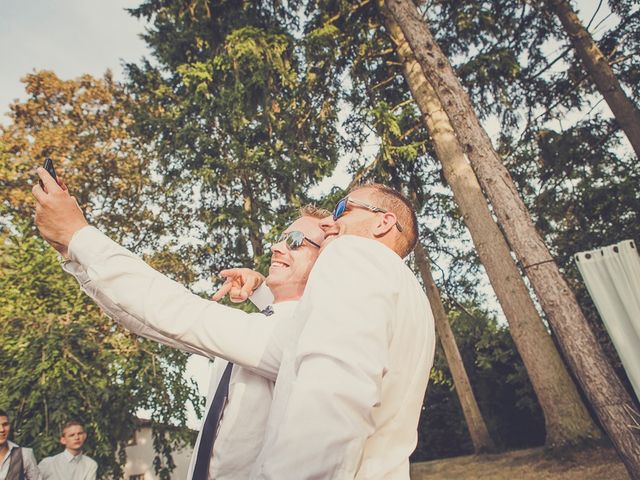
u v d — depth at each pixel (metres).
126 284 0.83
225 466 0.94
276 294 1.41
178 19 9.91
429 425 17.61
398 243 1.04
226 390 1.02
